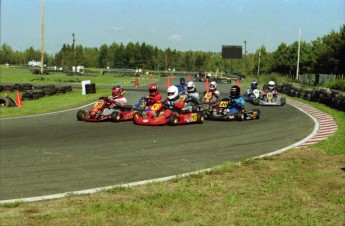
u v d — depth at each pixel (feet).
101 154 26.78
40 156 26.05
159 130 38.14
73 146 29.60
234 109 46.93
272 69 249.14
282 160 23.85
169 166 23.44
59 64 391.24
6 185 19.36
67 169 22.66
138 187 18.63
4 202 16.55
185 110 44.73
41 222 13.87
